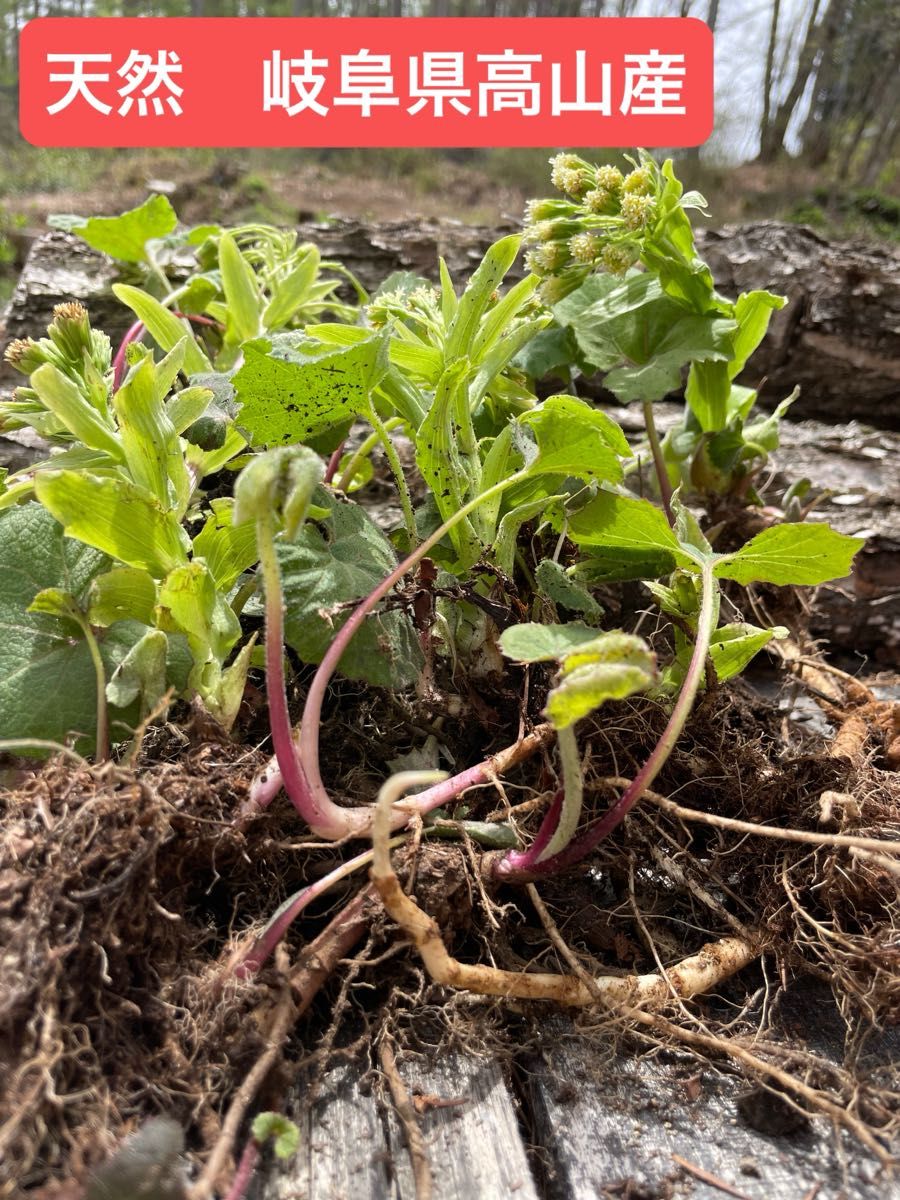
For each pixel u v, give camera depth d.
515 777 0.31
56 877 0.21
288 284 0.46
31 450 0.51
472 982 0.24
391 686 0.29
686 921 0.31
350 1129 0.23
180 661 0.28
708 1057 0.26
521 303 0.32
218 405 0.33
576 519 0.32
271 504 0.22
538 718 0.31
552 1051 0.26
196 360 0.39
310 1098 0.24
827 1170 0.23
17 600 0.29
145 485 0.28
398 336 0.31
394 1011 0.26
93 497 0.26
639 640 0.22
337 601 0.29
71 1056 0.20
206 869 0.26
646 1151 0.24
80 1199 0.18
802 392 0.68
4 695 0.27
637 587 0.43
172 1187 0.19
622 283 0.42
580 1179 0.23
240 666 0.28
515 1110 0.25
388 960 0.26
